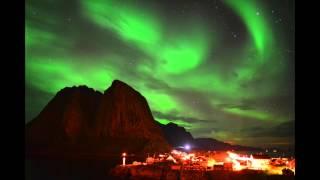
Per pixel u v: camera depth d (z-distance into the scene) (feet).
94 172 187.01
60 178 171.42
